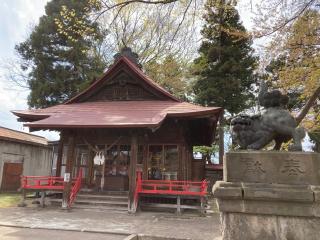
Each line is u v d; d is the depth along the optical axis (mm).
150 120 13172
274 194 4094
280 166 4363
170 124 15148
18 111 15953
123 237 8266
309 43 9891
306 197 3990
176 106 15250
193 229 9570
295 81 10445
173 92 25625
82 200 14000
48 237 7957
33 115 15508
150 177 15023
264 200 4164
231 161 4543
